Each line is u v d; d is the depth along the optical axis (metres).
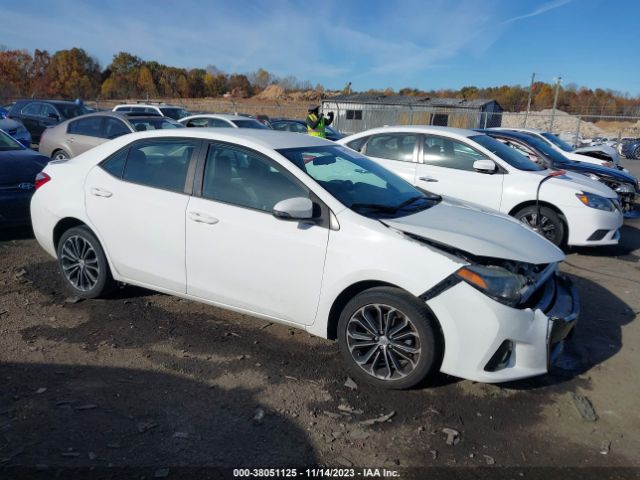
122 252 4.33
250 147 3.89
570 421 3.18
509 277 3.21
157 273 4.21
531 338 3.21
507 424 3.12
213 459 2.71
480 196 6.94
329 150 4.30
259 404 3.21
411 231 3.41
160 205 4.10
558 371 3.78
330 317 3.59
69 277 4.71
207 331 4.18
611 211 6.68
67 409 3.06
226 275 3.88
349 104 31.36
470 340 3.15
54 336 3.99
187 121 14.24
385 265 3.30
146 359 3.70
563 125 34.56
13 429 2.86
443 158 7.20
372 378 3.44
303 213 3.43
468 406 3.29
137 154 4.36
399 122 30.33
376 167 4.50
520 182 6.79
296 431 2.96
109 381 3.39
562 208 6.64
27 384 3.31
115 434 2.86
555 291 3.67
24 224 6.38
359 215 3.50
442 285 3.17
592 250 7.32
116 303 4.64
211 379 3.47
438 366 3.30
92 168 4.53
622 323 4.69
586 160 11.21
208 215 3.88
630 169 19.61
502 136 8.99
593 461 2.82
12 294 4.75
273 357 3.81
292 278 3.62
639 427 3.15
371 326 3.42
